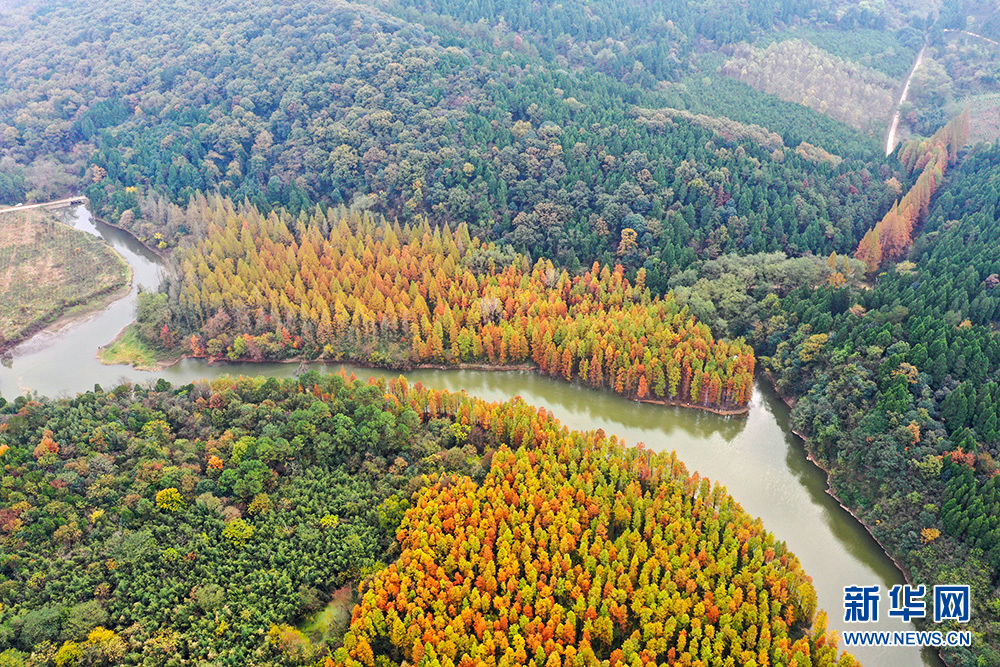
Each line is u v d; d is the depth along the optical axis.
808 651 123.50
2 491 148.62
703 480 156.88
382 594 132.38
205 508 151.25
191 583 137.88
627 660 125.50
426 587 134.88
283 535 148.25
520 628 129.12
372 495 158.25
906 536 151.75
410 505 154.50
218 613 132.25
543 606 131.50
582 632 131.25
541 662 124.94
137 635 127.81
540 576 137.38
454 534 145.25
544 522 146.62
